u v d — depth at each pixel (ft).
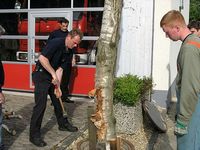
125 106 22.33
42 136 21.29
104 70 12.13
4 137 20.83
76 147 19.35
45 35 34.14
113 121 12.37
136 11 29.81
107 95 12.19
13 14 35.06
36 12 34.19
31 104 29.94
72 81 33.17
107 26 12.01
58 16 33.53
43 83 19.34
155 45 29.86
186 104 12.01
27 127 23.00
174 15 12.43
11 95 33.86
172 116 28.73
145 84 25.26
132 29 29.96
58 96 20.68
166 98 29.96
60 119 22.33
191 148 12.47
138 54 30.12
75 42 19.45
